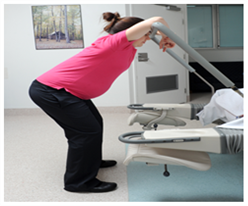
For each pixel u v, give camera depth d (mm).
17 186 1606
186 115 1848
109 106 3867
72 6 3670
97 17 3682
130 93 3795
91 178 1488
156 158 1169
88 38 3746
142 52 3729
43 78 1430
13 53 3832
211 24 5902
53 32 3744
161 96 4090
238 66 5801
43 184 1627
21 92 3930
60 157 2105
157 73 3986
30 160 2057
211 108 1763
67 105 1401
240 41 5969
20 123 3438
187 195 1418
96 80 1442
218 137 1092
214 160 1905
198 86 5652
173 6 4016
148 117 1859
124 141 1155
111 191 1498
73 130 1440
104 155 2098
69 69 1406
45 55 3816
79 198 1431
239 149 1094
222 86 5520
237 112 1625
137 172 1753
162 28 1075
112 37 1313
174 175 1684
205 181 1581
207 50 6066
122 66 1444
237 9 5836
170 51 1617
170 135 1146
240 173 1666
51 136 2756
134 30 1211
